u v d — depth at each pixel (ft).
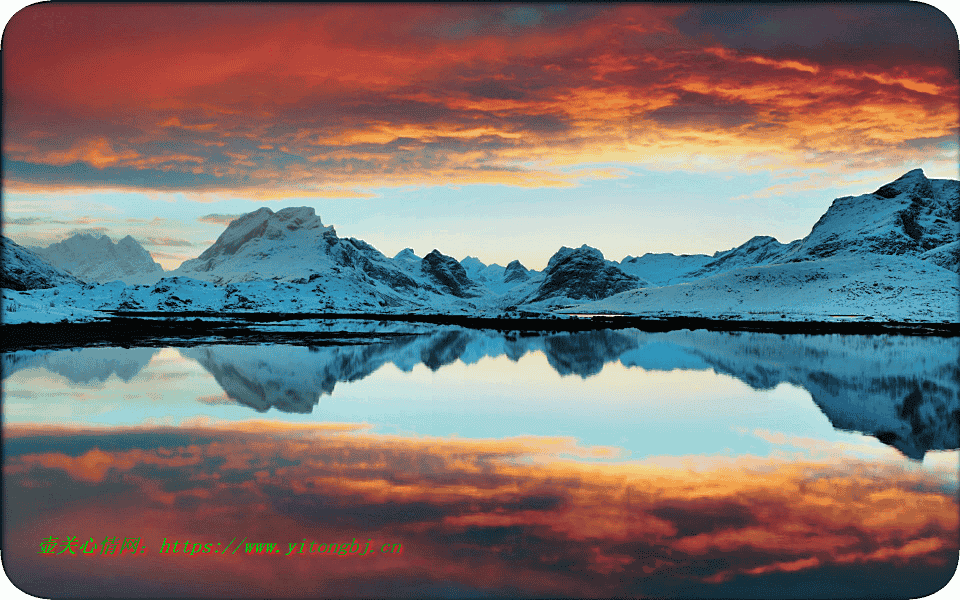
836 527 44.86
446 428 73.56
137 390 97.50
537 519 45.65
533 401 91.61
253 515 45.78
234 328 246.47
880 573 37.96
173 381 106.52
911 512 47.85
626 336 235.40
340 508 47.37
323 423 75.66
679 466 58.85
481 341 202.28
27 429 71.77
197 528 43.37
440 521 45.06
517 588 35.06
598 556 39.88
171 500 48.78
